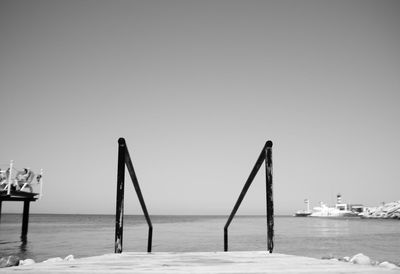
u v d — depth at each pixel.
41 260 18.41
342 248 30.69
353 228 82.38
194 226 93.06
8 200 23.62
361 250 28.59
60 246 27.14
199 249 26.52
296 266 3.12
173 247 28.31
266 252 4.61
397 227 86.88
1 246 26.44
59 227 72.00
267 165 4.30
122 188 4.17
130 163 4.38
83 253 22.03
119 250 4.25
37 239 34.34
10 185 22.09
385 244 35.34
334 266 3.10
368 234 55.91
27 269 2.87
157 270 2.83
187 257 4.13
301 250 28.52
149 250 6.99
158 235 47.97
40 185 23.72
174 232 57.94
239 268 2.96
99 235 43.28
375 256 23.27
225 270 2.82
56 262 3.56
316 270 2.76
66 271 2.71
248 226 98.06
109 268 3.00
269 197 4.36
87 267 3.07
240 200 5.38
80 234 45.22
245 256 4.23
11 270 2.77
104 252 22.70
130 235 47.47
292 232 63.53
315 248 30.55
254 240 39.66
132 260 3.75
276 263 3.42
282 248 30.52
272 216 4.42
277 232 63.09
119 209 4.20
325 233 59.62
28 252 22.44
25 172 23.09
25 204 29.80
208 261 3.65
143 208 5.88
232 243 34.53
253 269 2.88
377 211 190.88
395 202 190.12
